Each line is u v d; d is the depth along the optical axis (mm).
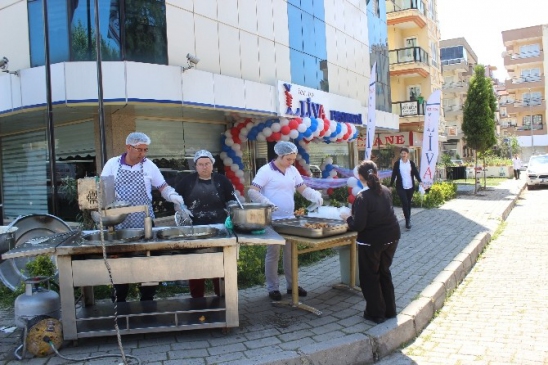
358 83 20250
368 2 21859
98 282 4277
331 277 6750
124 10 9820
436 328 5102
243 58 13031
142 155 5137
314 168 16688
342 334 4457
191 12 11344
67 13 9875
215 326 4422
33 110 10086
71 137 11930
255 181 5680
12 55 11102
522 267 7629
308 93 14953
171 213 12047
